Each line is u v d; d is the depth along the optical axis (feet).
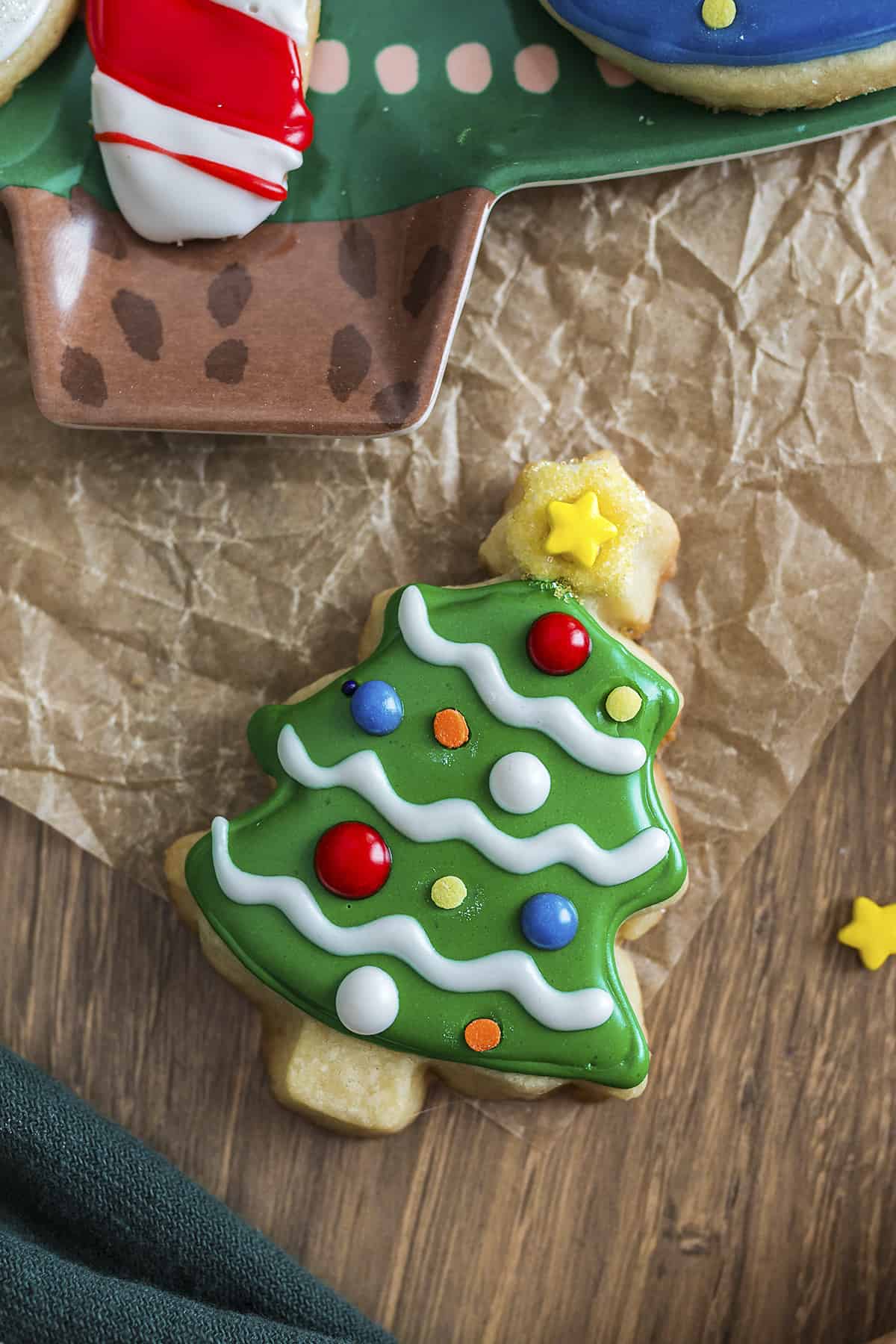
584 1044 1.21
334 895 1.21
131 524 1.30
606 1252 1.29
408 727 1.22
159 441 1.30
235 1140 1.29
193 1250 1.23
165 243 1.26
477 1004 1.21
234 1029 1.29
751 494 1.30
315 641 1.30
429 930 1.21
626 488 1.23
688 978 1.30
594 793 1.22
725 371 1.30
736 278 1.30
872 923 1.29
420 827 1.21
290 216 1.27
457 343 1.30
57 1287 1.18
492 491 1.30
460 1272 1.29
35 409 1.30
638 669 1.22
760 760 1.29
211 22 1.22
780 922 1.30
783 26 1.21
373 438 1.26
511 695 1.21
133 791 1.29
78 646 1.30
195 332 1.25
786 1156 1.30
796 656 1.29
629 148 1.25
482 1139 1.29
